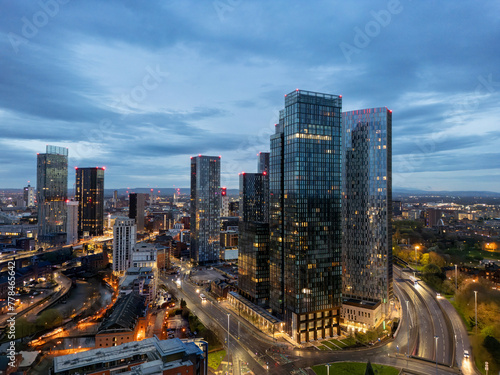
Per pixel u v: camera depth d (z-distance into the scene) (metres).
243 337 198.12
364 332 195.75
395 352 172.88
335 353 174.38
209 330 196.38
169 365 116.25
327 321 198.75
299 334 189.00
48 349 186.62
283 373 153.50
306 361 165.50
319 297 196.00
